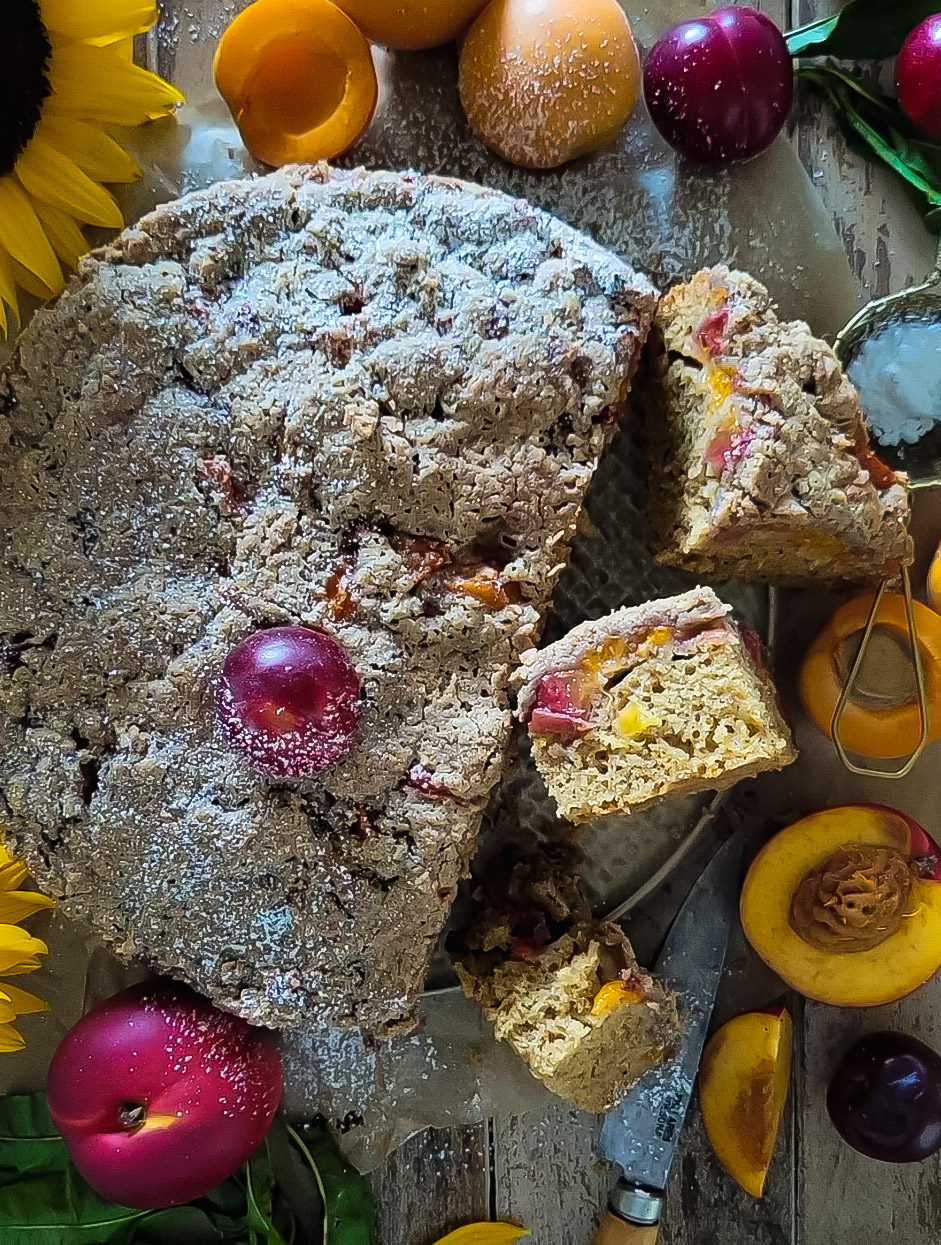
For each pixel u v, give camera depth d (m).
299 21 0.26
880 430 0.30
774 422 0.25
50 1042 0.30
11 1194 0.29
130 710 0.26
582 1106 0.29
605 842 0.31
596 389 0.26
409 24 0.27
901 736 0.29
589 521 0.30
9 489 0.26
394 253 0.26
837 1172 0.32
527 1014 0.28
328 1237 0.30
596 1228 0.32
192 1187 0.27
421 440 0.26
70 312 0.26
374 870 0.27
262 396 0.26
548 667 0.25
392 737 0.26
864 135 0.30
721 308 0.26
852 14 0.29
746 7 0.30
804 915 0.29
